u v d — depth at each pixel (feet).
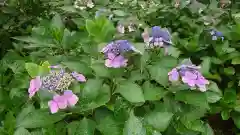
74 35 1.94
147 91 1.52
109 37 1.61
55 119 1.37
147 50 1.70
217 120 2.24
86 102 1.39
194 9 2.66
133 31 2.08
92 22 1.58
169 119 1.40
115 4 2.78
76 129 1.33
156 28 1.72
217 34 2.27
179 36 2.55
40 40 1.85
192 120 1.55
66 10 2.43
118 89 1.44
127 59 1.44
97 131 1.42
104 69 1.46
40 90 1.30
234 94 2.01
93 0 2.66
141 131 1.27
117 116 1.41
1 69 1.91
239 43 2.30
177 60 1.65
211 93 1.61
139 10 2.72
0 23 2.51
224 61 2.17
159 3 2.86
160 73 1.54
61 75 1.34
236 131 2.20
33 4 2.62
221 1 2.95
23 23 2.57
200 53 2.25
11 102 1.65
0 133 1.48
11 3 2.59
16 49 2.07
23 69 1.74
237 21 2.44
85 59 1.61
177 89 1.50
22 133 1.32
